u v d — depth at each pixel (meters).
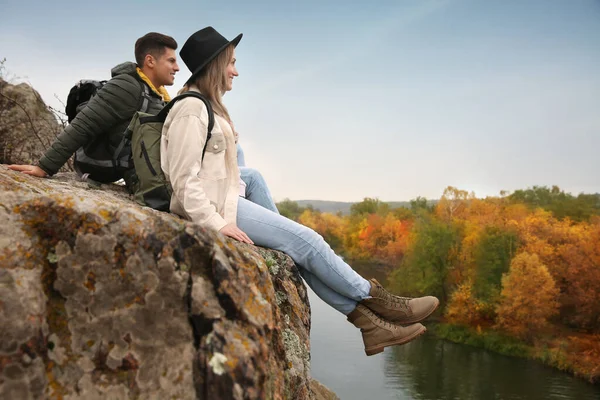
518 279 44.31
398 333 3.04
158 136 2.87
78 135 3.05
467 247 55.06
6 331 1.79
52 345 1.89
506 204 92.25
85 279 1.96
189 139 2.67
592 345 39.25
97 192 3.06
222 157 2.86
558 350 37.72
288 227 2.94
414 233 74.81
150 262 1.97
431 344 41.81
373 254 101.50
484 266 51.31
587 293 47.91
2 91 6.45
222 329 1.90
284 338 2.78
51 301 1.94
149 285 1.96
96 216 2.00
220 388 1.80
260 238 2.95
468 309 48.72
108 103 3.11
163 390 1.86
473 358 37.25
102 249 1.97
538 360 37.53
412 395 26.83
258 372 1.88
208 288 1.97
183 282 1.96
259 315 2.03
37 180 2.91
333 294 3.12
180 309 1.95
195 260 2.01
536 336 42.50
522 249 54.41
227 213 2.80
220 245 2.10
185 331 1.93
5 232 1.93
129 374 1.90
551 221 67.38
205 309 1.92
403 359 35.16
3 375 1.78
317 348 35.09
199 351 1.87
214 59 2.95
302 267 3.18
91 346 1.92
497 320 45.41
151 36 3.46
